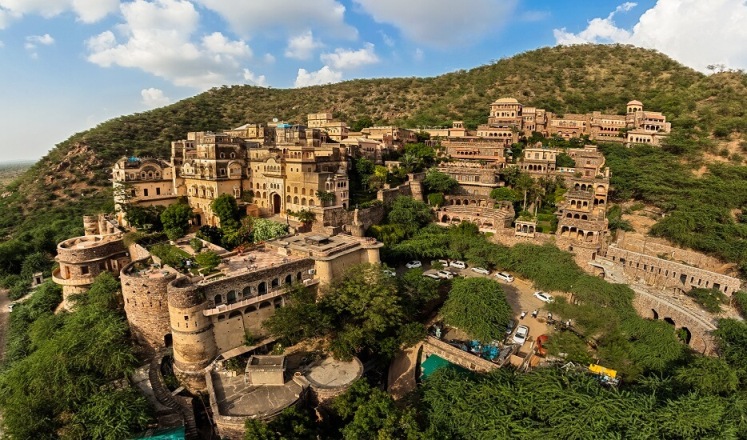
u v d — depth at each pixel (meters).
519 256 87.19
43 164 172.00
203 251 69.88
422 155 132.50
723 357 57.59
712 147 121.75
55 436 46.16
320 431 47.31
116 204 94.44
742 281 79.44
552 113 171.50
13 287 103.94
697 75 197.75
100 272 76.94
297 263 66.12
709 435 40.22
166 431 47.59
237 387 52.28
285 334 57.53
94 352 52.81
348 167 113.25
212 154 95.56
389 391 58.59
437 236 96.81
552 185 112.56
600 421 41.00
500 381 49.19
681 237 89.50
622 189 109.00
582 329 65.19
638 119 148.50
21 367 54.09
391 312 61.31
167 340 61.28
